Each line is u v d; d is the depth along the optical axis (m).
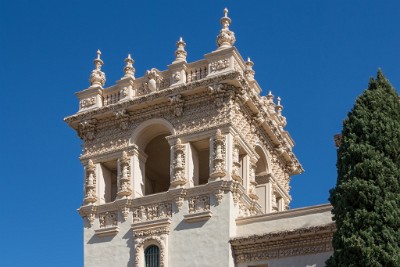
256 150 59.31
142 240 53.72
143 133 57.19
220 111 54.41
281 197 63.00
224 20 56.97
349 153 44.69
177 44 57.66
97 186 57.00
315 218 50.84
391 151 44.56
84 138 58.62
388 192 43.12
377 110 45.66
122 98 57.91
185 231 52.88
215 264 51.38
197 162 55.53
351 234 42.59
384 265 41.31
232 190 52.66
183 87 55.25
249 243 51.31
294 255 50.34
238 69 55.91
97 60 60.56
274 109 63.53
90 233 55.78
